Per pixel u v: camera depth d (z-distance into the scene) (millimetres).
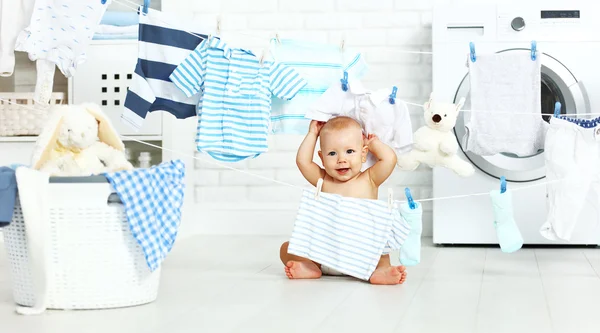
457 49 3154
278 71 2469
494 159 3109
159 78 2453
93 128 2045
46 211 1820
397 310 1862
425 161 2643
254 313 1823
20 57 3695
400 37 3588
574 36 3102
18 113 3236
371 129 2479
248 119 2443
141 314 1816
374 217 2312
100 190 1841
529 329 1658
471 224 3172
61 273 1863
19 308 1844
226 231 3707
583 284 2260
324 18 3635
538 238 3148
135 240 1896
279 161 3672
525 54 2658
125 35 3336
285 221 3670
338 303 1957
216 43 2418
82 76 3324
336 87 2459
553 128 2520
